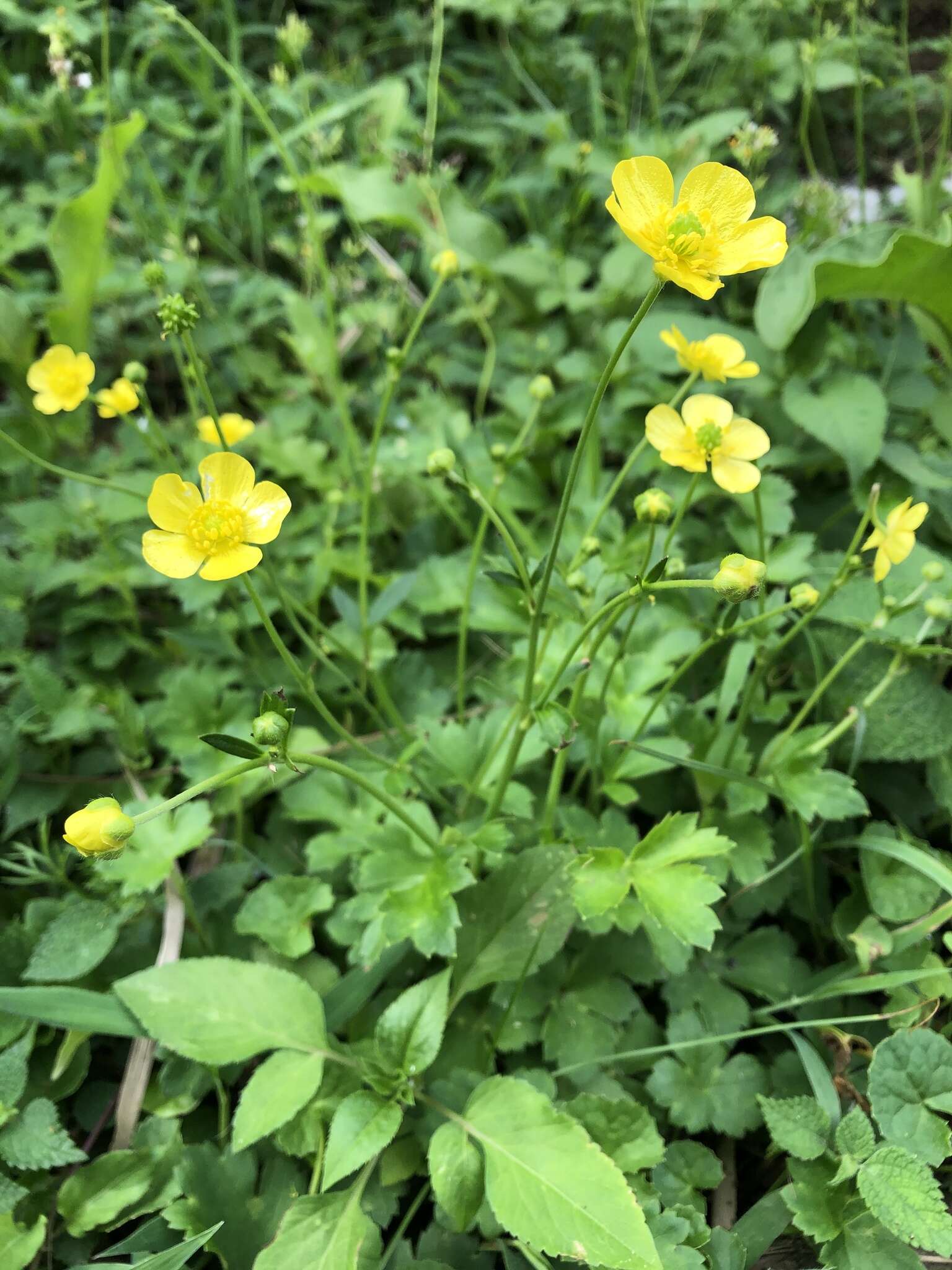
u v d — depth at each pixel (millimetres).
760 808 185
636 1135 159
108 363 325
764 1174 173
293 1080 159
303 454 275
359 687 241
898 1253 143
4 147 371
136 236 341
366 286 351
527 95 407
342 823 203
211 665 242
